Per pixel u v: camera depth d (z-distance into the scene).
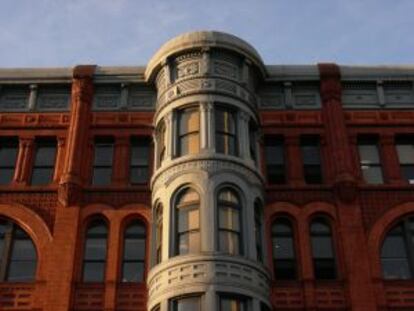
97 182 28.06
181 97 26.94
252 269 23.41
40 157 28.89
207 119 26.19
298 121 29.17
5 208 26.91
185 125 26.64
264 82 29.78
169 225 24.16
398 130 29.11
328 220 26.92
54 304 24.59
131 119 29.25
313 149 29.03
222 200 24.50
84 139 28.52
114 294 24.92
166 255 23.61
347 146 28.19
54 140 29.16
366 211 26.78
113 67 30.23
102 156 28.78
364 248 25.83
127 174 27.92
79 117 28.94
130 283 25.20
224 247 23.62
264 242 25.58
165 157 26.25
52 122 29.39
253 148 27.70
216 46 27.88
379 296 24.81
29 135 29.05
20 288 25.12
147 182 27.98
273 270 25.86
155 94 29.92
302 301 24.94
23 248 26.44
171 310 22.53
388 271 25.91
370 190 27.30
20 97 30.09
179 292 22.50
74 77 29.92
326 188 27.36
